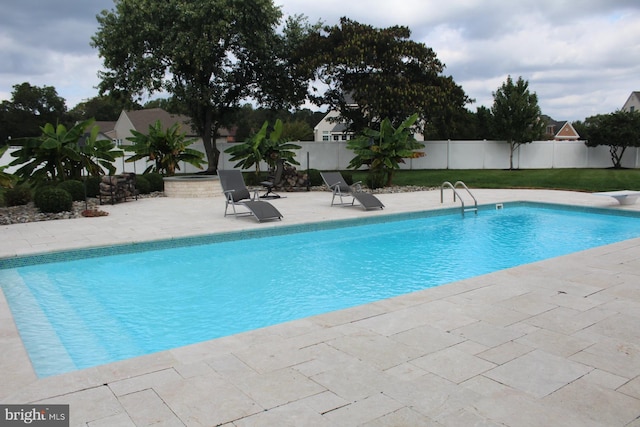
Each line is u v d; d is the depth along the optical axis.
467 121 33.78
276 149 18.03
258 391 2.86
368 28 23.52
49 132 13.93
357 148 17.61
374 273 6.90
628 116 25.39
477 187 17.86
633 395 2.80
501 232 9.87
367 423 2.51
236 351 3.46
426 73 23.83
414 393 2.83
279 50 24.42
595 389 2.87
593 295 4.73
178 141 18.11
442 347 3.50
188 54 20.89
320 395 2.81
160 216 10.67
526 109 24.98
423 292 4.89
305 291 6.07
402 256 7.88
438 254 8.01
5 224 9.80
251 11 21.89
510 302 4.53
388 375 3.06
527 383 2.95
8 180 12.62
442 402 2.72
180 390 2.88
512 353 3.39
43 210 11.05
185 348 3.53
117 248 7.68
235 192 10.70
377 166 17.47
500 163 26.98
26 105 49.91
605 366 3.18
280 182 16.19
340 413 2.61
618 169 25.30
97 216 10.70
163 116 44.12
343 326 3.94
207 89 23.02
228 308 5.46
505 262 7.49
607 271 5.66
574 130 52.31
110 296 5.86
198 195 15.03
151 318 5.14
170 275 6.74
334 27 23.69
